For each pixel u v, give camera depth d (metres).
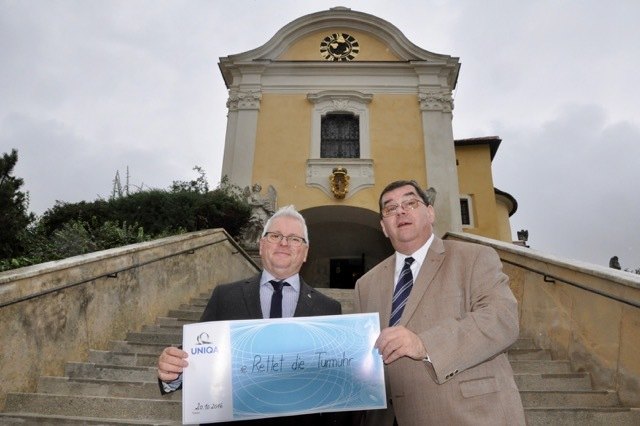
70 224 8.66
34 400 4.00
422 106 16.09
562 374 4.55
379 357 2.27
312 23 17.22
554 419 3.75
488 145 18.78
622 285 4.21
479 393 2.07
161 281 7.07
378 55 17.14
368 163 15.27
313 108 16.19
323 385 2.23
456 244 2.56
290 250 2.72
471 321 2.01
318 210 15.30
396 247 2.66
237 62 16.66
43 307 4.57
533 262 5.85
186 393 2.17
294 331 2.30
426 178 15.16
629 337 4.12
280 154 15.52
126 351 5.43
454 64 16.62
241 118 15.92
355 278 18.95
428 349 1.91
